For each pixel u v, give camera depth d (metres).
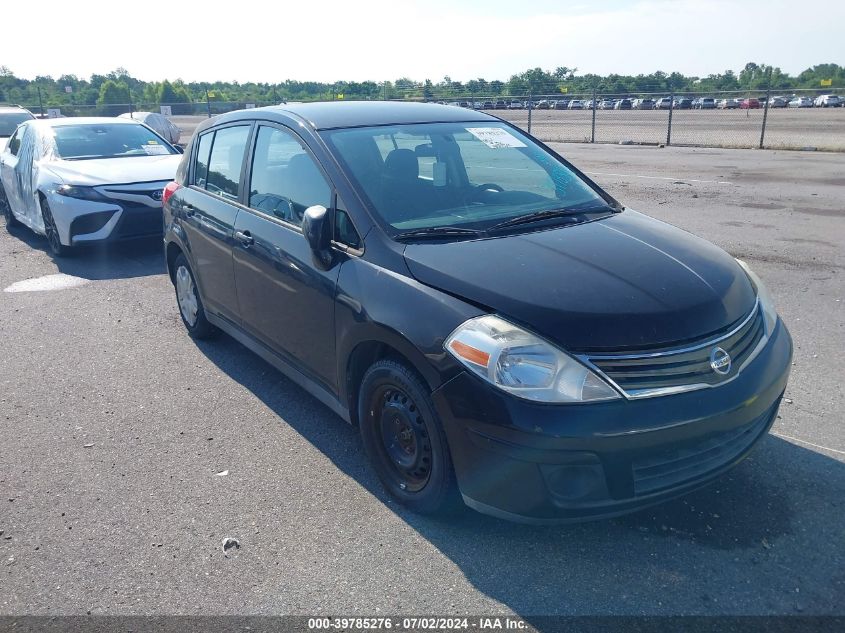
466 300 3.01
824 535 3.12
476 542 3.17
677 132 27.06
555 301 2.89
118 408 4.64
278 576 2.99
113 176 8.52
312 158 3.96
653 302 2.93
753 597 2.78
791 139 23.14
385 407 3.39
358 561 3.07
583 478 2.77
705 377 2.86
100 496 3.63
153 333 6.07
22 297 7.26
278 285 4.09
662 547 3.08
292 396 4.76
